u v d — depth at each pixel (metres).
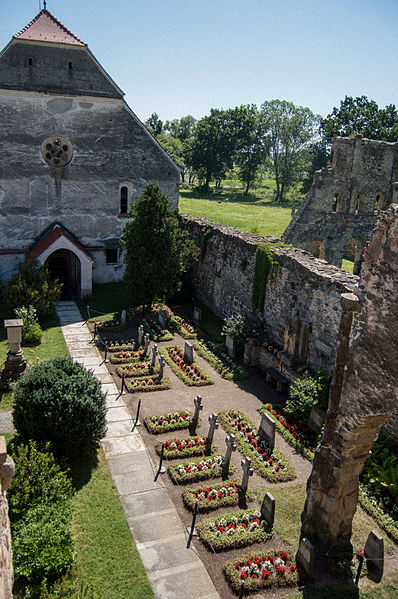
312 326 18.77
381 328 9.15
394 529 12.61
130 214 25.69
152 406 18.22
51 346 22.67
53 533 10.73
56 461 14.05
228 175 111.25
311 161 79.50
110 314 27.05
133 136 29.97
